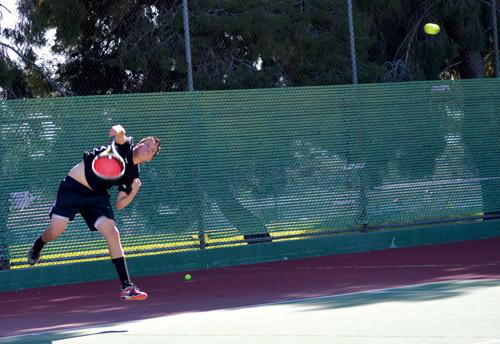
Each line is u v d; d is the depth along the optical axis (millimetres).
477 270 10164
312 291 9102
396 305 7348
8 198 11070
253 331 6375
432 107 13906
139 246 11789
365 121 13383
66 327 7500
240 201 12500
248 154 12531
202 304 8570
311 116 12969
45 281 11273
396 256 12469
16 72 13977
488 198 14406
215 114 12328
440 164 13984
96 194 7445
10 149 11078
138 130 11781
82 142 11438
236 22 14648
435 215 13961
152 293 9859
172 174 12016
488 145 14391
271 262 12648
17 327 7758
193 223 12188
